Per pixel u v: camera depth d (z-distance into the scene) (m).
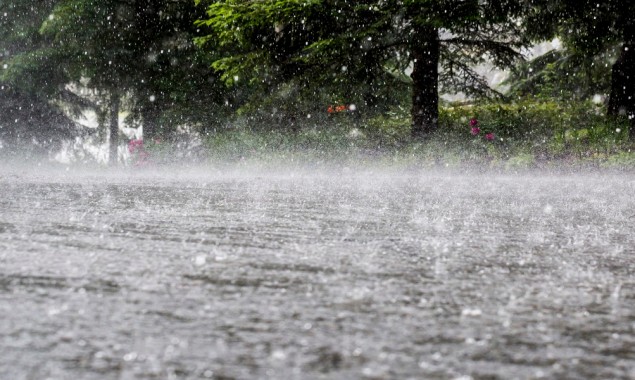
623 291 2.00
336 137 19.98
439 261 2.60
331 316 1.54
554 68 25.48
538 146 17.80
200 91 23.53
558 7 16.64
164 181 11.26
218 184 10.31
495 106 20.88
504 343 1.31
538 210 5.64
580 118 20.03
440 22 15.73
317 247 2.99
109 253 2.65
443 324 1.48
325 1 17.09
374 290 1.92
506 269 2.43
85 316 1.50
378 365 1.12
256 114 21.88
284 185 10.16
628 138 16.80
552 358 1.20
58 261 2.40
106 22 22.42
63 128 28.06
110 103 27.25
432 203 6.31
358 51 17.91
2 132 26.23
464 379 1.05
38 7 24.47
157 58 23.22
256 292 1.85
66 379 1.02
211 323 1.45
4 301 1.66
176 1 22.62
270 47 19.02
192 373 1.06
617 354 1.24
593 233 3.88
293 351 1.21
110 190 8.02
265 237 3.37
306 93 19.64
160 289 1.87
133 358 1.15
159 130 23.55
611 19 17.48
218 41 21.31
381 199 6.88
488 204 6.28
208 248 2.89
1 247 2.79
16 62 23.06
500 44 18.25
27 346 1.22
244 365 1.11
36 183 9.70
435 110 18.39
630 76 18.06
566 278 2.25
